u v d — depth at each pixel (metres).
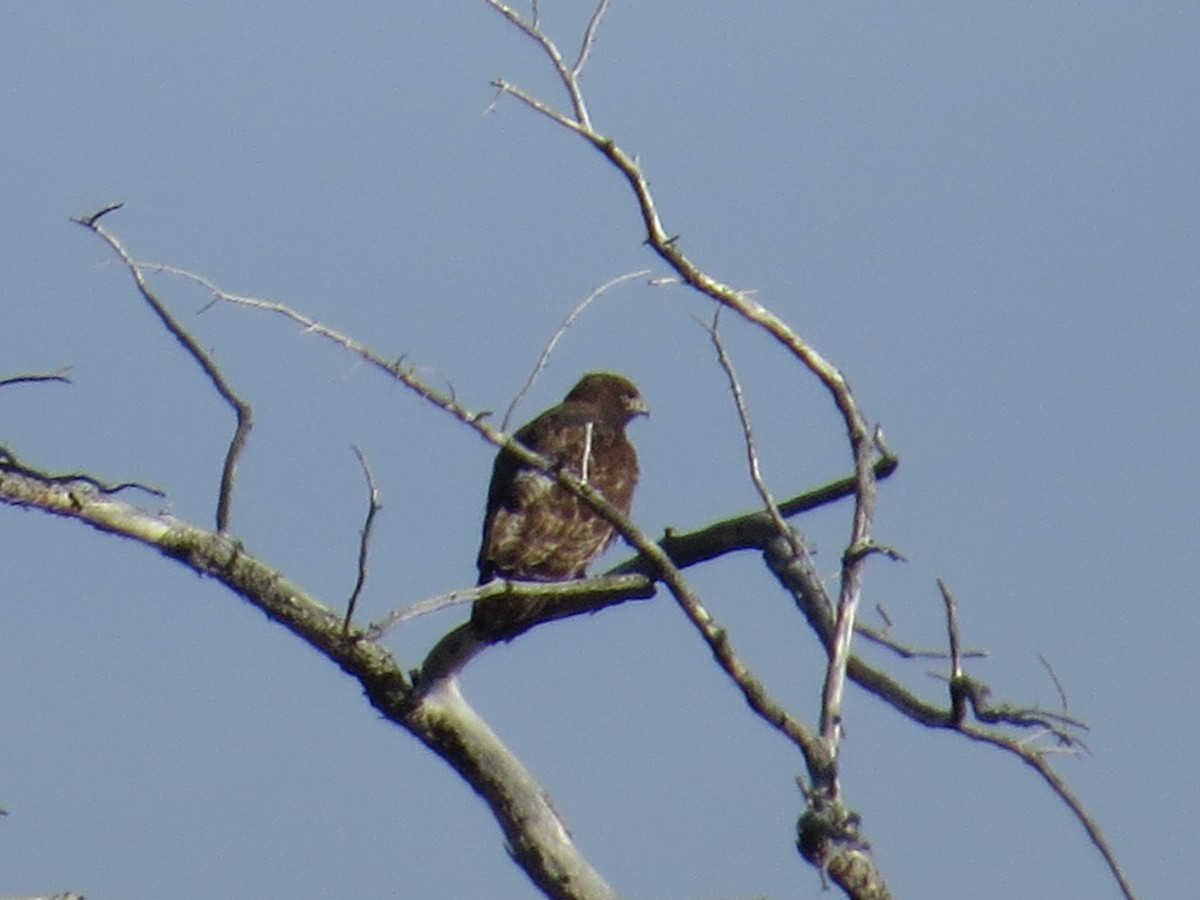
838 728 11.23
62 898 11.44
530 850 13.82
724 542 13.45
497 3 10.32
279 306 10.45
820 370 11.34
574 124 10.46
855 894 11.21
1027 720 11.83
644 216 10.66
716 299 10.99
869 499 11.41
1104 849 11.77
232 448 13.04
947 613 11.93
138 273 12.19
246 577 13.09
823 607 12.94
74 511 12.84
